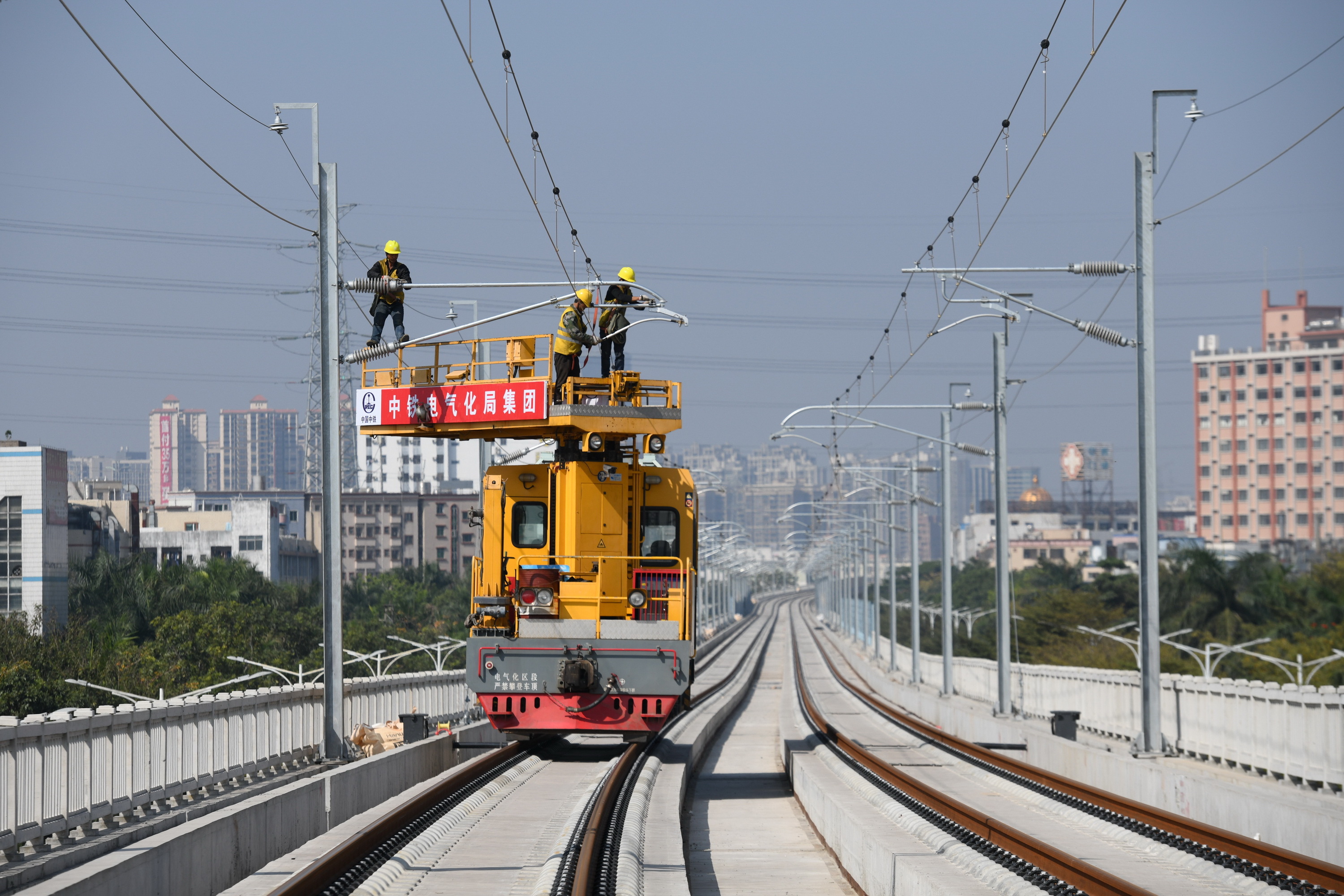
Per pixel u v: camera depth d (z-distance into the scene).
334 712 61.47
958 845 39.38
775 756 88.25
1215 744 67.69
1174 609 199.50
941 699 126.81
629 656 58.06
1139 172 68.31
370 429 62.38
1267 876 36.28
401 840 40.62
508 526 62.47
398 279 63.34
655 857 39.41
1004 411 105.62
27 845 38.12
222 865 34.66
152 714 46.47
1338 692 54.31
